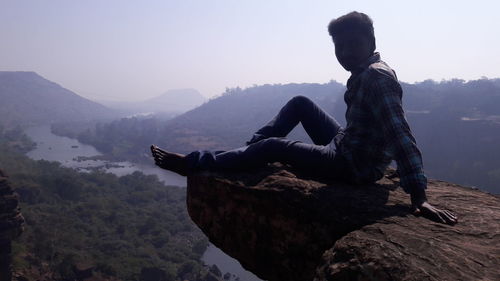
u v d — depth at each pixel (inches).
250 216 116.0
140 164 6294.3
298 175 122.0
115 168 5718.5
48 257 2020.2
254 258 119.4
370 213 95.3
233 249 124.9
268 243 113.5
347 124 116.6
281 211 108.0
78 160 6072.8
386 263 71.2
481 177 3575.3
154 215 3329.2
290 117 144.2
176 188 4389.8
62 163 5644.7
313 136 146.5
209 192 125.3
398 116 97.3
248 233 118.1
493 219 93.3
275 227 110.5
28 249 2042.3
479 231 85.2
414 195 95.6
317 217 100.5
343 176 115.0
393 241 78.0
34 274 1712.6
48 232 2388.0
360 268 73.2
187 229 3102.9
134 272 2000.5
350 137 111.7
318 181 117.3
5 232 1280.8
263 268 118.1
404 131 95.7
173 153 132.9
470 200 112.9
